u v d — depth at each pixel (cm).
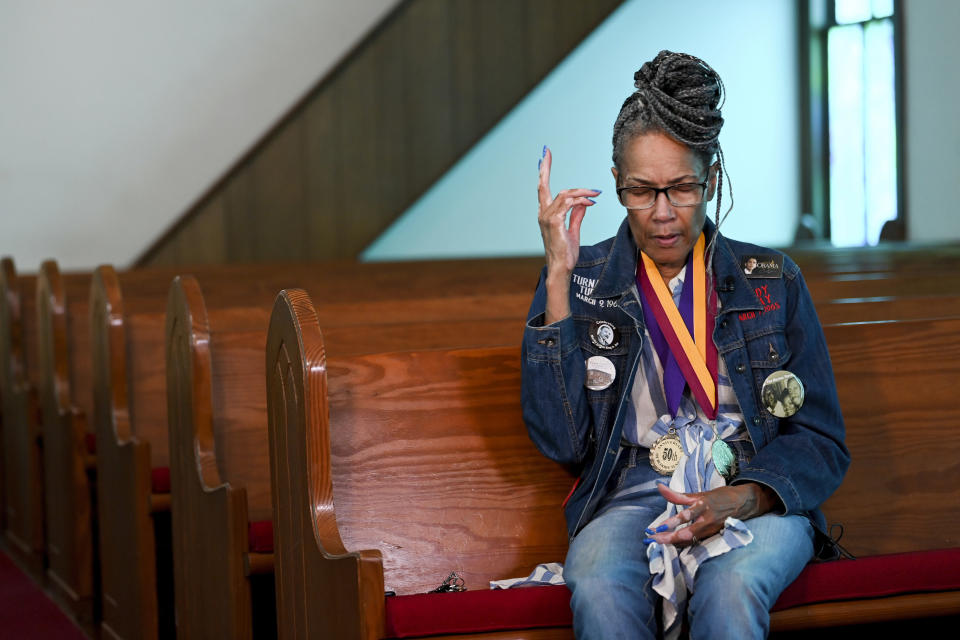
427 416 432
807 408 385
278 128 1515
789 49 1902
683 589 348
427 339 579
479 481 434
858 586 372
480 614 354
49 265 779
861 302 614
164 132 1578
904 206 1666
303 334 382
